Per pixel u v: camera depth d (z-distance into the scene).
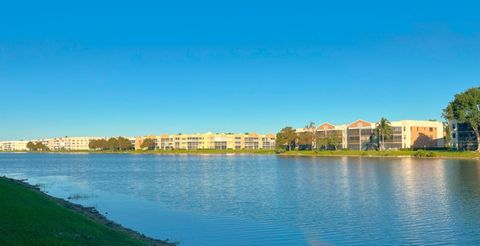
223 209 55.25
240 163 182.88
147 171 134.00
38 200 43.66
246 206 57.59
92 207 56.41
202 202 61.72
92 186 86.69
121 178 106.81
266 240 39.06
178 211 54.03
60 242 25.45
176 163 191.38
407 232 41.31
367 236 40.03
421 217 48.31
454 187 76.88
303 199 63.84
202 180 98.56
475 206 55.34
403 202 59.69
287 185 84.62
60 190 79.44
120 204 60.31
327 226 44.28
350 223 45.56
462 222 45.28
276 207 56.44
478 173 107.38
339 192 72.06
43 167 163.25
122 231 39.06
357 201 61.22
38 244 24.25
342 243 37.88
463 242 37.59
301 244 37.62
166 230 43.09
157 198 66.62
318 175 108.56
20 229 26.17
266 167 147.88
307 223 45.84
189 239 39.47
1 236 24.05
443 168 127.81
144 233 41.75
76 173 126.88
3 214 28.91
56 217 33.94
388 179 94.19
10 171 139.38
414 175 103.62
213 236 40.53
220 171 130.38
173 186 85.31
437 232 41.09
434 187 77.25
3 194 36.72
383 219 47.50
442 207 54.88
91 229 33.31
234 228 43.78
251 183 89.88
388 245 37.06
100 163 198.00
